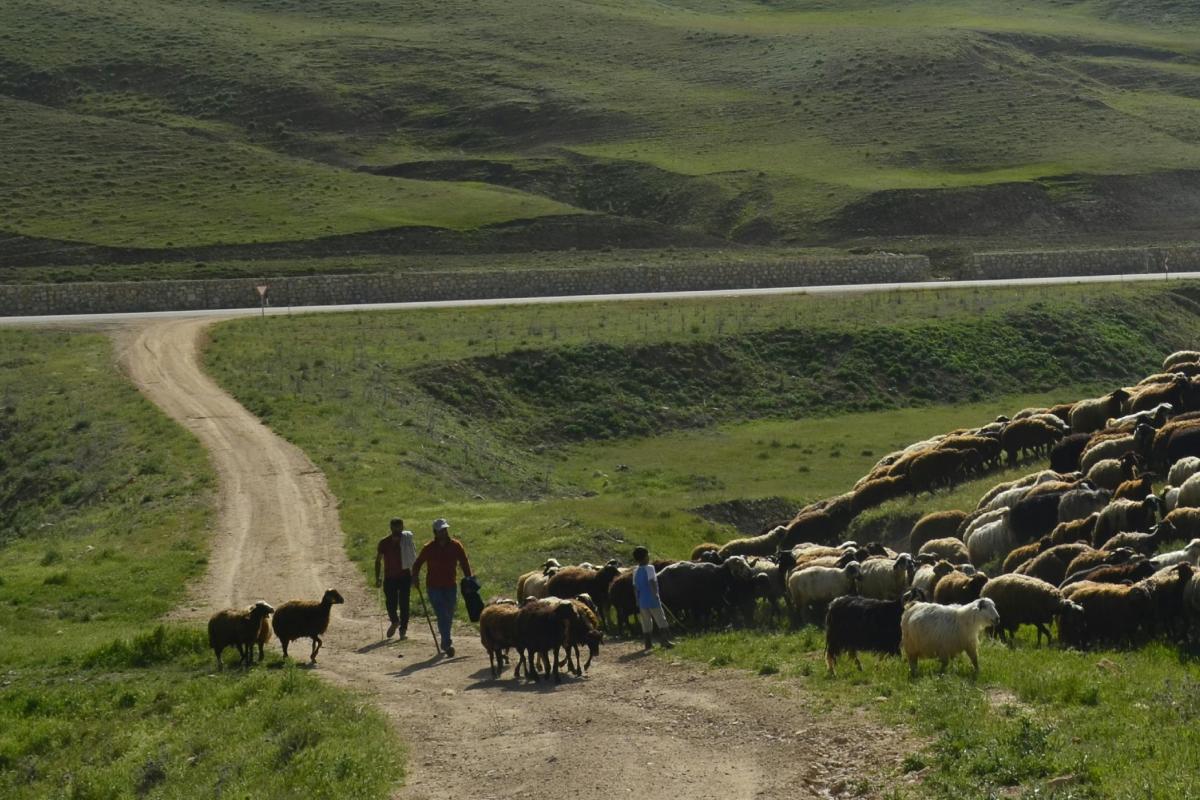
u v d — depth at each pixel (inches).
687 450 2247.8
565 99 5413.4
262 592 1178.6
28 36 5836.6
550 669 824.9
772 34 6343.5
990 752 545.0
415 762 637.3
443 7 6732.3
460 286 3280.0
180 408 2068.2
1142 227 4116.6
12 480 1862.7
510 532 1406.3
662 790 556.4
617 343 2588.6
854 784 543.5
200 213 4084.6
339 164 4886.8
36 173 4458.7
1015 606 812.6
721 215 4247.0
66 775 725.9
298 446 1817.2
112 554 1350.9
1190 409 1550.2
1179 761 517.3
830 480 1995.6
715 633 928.3
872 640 743.7
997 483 1423.5
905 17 6993.1
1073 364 2721.5
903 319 2812.5
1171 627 781.9
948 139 4810.5
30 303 3070.9
